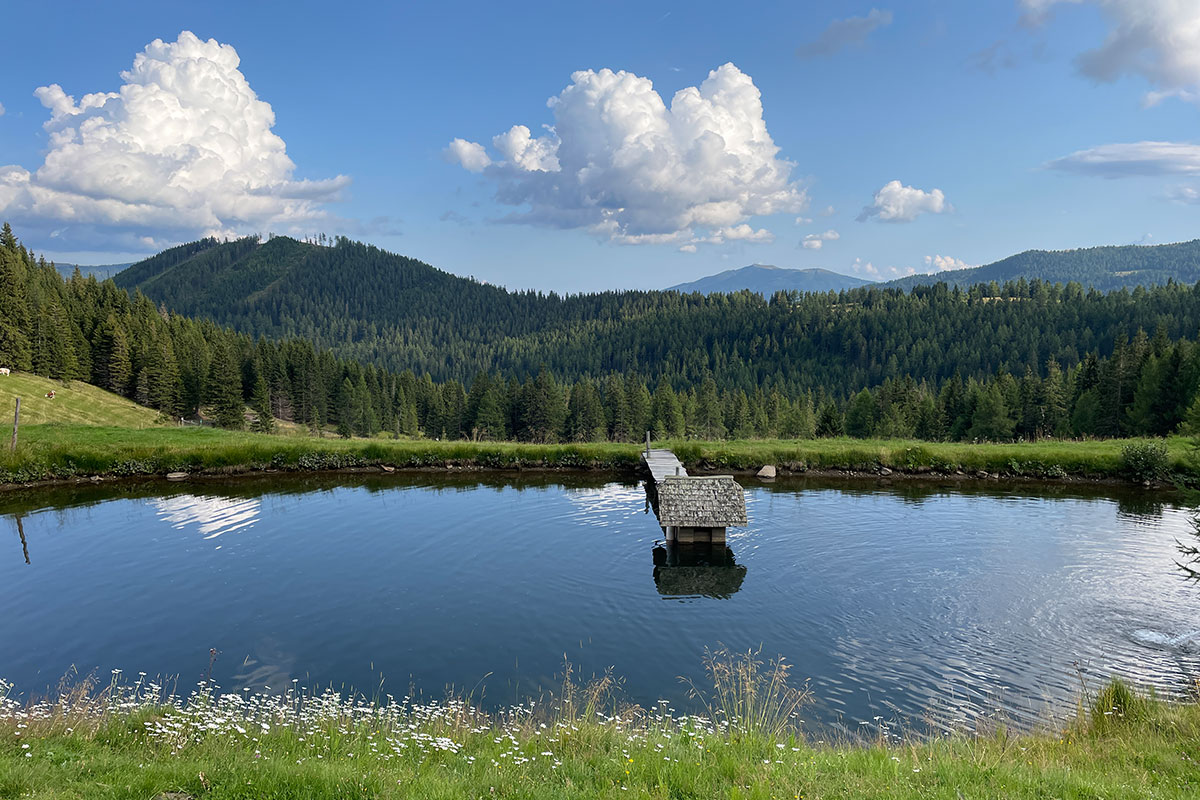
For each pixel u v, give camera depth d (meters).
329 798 8.56
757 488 44.44
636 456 51.00
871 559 29.67
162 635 21.73
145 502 39.62
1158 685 18.36
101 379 118.56
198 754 10.58
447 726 13.27
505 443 54.62
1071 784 9.27
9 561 28.88
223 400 105.88
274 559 29.50
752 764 10.23
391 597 25.25
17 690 17.97
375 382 165.88
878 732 16.23
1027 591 25.69
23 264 134.50
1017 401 104.75
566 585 26.70
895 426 108.12
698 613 23.94
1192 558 29.08
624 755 10.89
